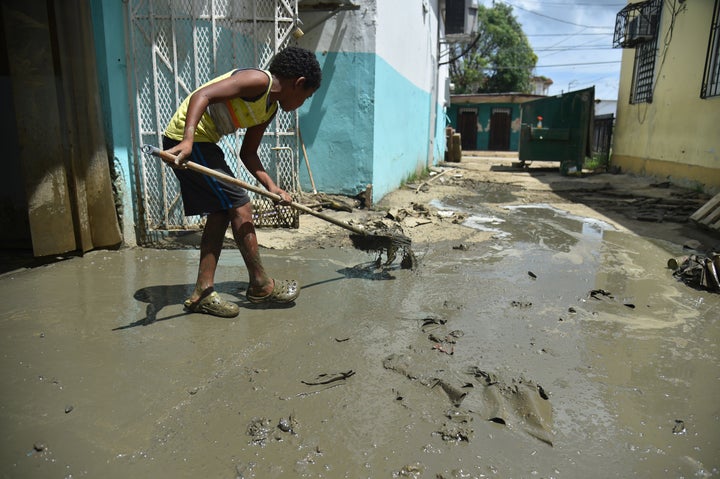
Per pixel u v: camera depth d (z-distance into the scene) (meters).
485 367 2.46
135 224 4.77
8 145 4.38
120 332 2.82
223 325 2.93
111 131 4.46
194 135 2.84
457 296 3.46
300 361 2.50
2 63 4.24
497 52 34.53
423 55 11.22
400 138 8.84
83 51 4.11
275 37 5.52
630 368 2.48
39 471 1.71
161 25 4.92
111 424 1.97
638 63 12.05
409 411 2.09
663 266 4.29
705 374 2.43
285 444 1.87
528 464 1.78
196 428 1.95
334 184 6.96
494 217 6.52
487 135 27.77
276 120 6.15
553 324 3.01
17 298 3.35
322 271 4.02
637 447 1.88
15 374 2.35
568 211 7.07
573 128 12.53
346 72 6.68
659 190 9.28
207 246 3.09
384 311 3.18
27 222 4.49
